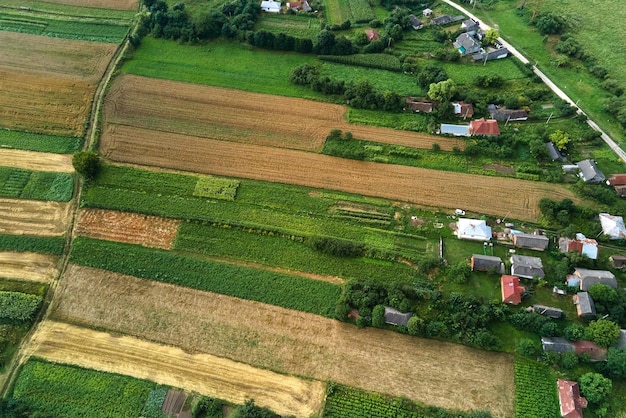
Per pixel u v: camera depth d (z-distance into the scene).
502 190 74.00
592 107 85.94
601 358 55.56
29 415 52.31
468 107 83.50
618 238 66.88
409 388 55.34
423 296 61.56
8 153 78.50
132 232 69.00
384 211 71.62
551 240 67.31
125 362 57.12
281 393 55.03
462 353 57.66
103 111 85.38
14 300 61.34
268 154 78.94
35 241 67.75
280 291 63.00
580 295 60.25
